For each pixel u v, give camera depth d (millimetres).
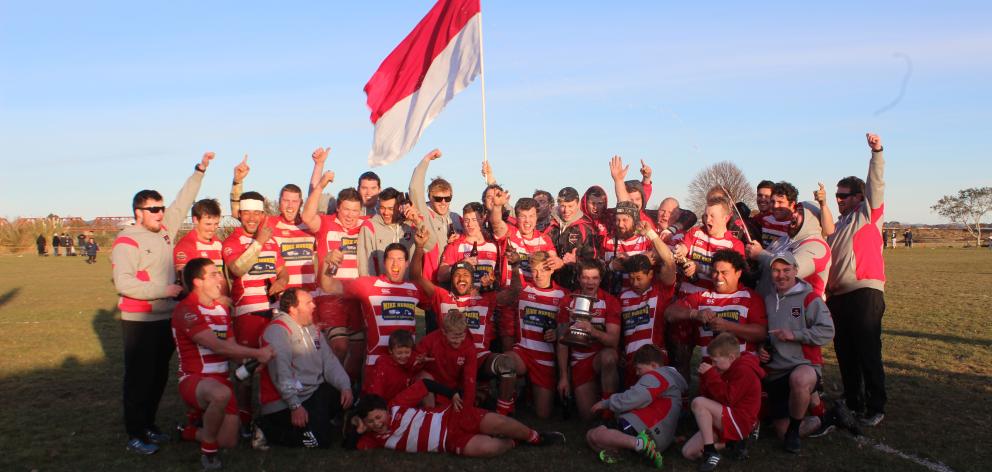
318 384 6156
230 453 5898
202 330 5738
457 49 8508
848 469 5383
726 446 5828
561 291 7176
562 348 6922
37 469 5484
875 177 6660
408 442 5855
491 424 5793
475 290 7227
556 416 7094
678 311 6668
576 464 5590
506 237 8008
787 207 6996
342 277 7777
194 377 5711
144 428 6004
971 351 10016
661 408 5809
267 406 6016
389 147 8812
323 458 5734
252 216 7051
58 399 7715
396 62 8914
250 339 6938
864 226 6668
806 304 6180
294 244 7617
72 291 21078
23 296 19500
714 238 7285
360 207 7777
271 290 7234
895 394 7555
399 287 6867
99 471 5453
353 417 5891
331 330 7211
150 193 6082
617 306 6930
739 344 6105
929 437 6117
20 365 9617
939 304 16094
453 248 7980
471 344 6348
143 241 6094
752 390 5594
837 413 6020
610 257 8000
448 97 8469
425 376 6465
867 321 6547
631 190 8500
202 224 6895
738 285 6773
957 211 91562
